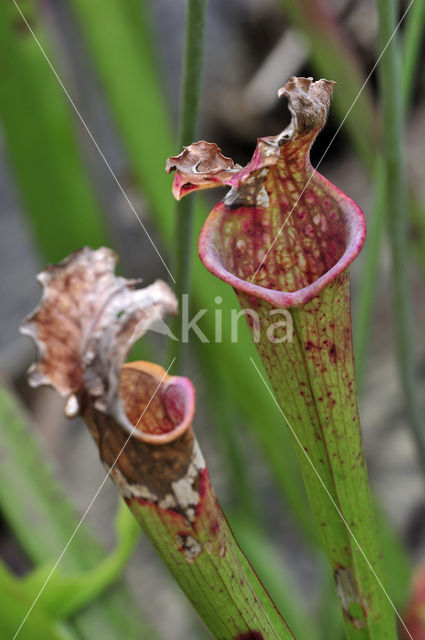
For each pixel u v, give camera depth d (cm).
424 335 115
